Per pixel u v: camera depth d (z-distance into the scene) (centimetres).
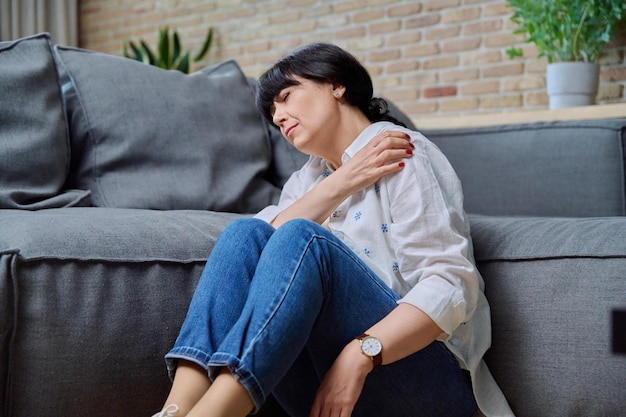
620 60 369
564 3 335
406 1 457
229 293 115
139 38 607
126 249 134
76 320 125
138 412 132
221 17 557
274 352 104
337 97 139
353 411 122
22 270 121
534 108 409
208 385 108
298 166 229
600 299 125
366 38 475
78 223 136
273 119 144
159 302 135
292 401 124
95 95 199
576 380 125
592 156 246
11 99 181
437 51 445
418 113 453
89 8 637
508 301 136
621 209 240
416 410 123
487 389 130
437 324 113
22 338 120
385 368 118
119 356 129
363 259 127
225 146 211
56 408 122
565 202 251
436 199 123
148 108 202
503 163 265
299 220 116
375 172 128
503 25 419
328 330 117
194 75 221
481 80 428
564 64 337
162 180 196
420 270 120
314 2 502
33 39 194
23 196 174
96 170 194
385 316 119
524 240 140
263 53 534
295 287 109
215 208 203
